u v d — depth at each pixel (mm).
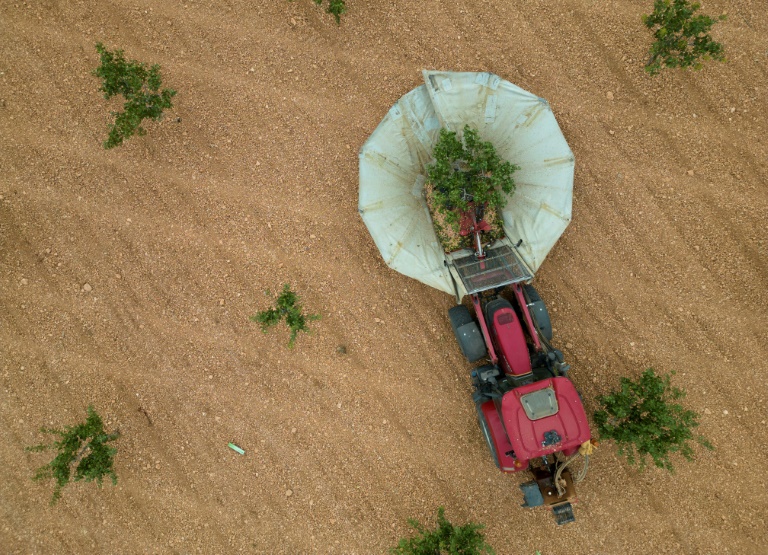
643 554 7523
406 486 7676
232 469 7730
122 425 7723
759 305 7383
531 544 7602
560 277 7543
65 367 7746
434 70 7438
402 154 6691
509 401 5914
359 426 7691
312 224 7645
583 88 7477
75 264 7719
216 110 7617
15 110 7668
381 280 7625
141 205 7688
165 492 7762
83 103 7625
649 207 7465
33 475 7738
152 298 7719
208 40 7594
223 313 7707
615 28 7406
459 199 6438
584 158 7500
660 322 7480
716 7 7395
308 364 7703
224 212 7668
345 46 7574
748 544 7410
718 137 7391
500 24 7492
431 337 7617
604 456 7539
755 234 7371
